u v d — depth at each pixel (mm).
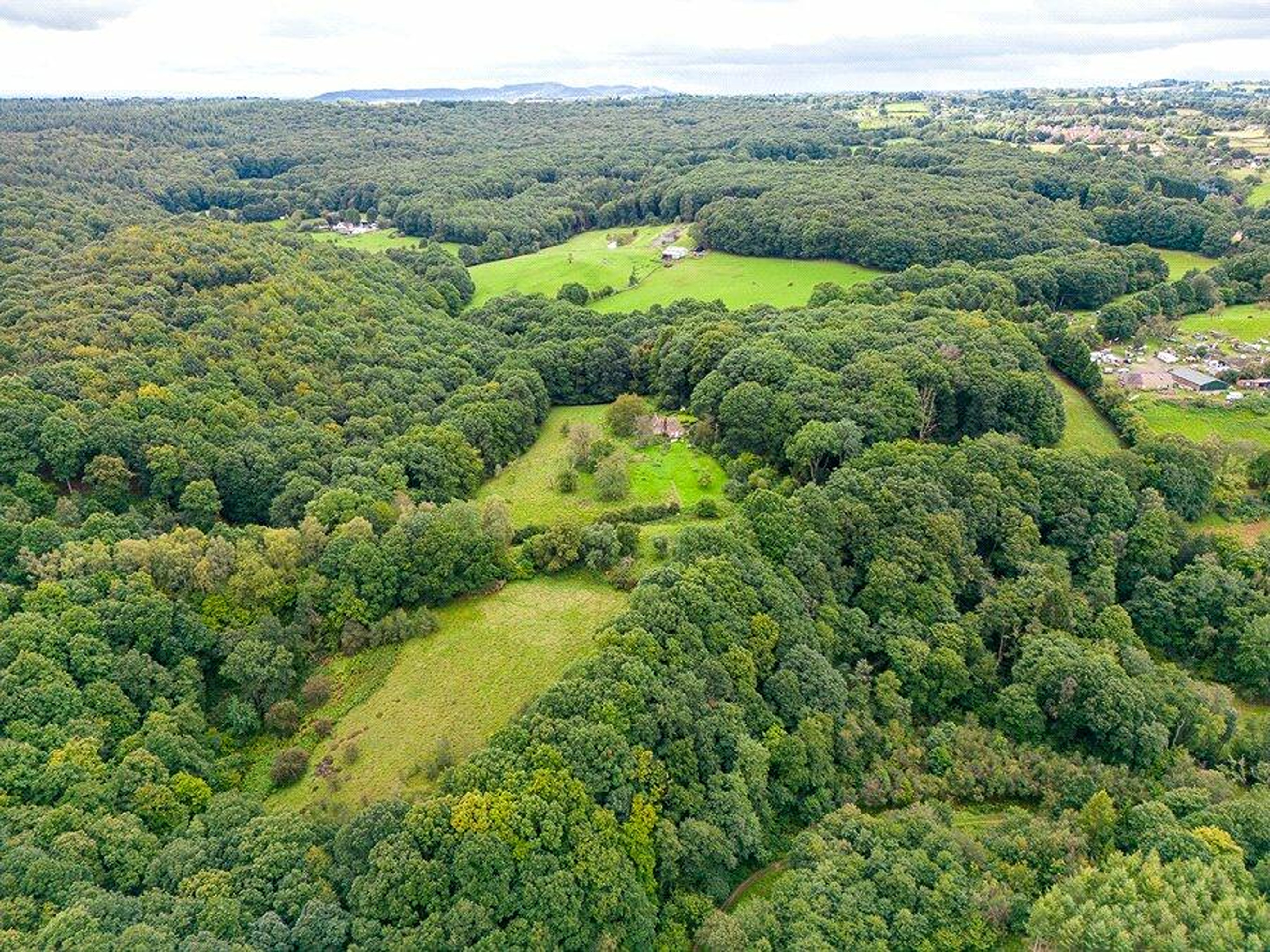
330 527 90812
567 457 123562
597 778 57750
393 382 131625
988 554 93312
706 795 62469
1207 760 72938
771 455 110125
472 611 84500
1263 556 91312
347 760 68688
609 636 69562
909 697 77750
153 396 105375
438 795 57844
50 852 52594
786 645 74312
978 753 72562
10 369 105125
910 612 82312
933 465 95312
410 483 107375
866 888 57625
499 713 71688
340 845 54844
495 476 120188
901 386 110188
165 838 57469
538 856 52719
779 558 83688
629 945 52719
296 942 49000
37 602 71250
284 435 108438
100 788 58125
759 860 62812
